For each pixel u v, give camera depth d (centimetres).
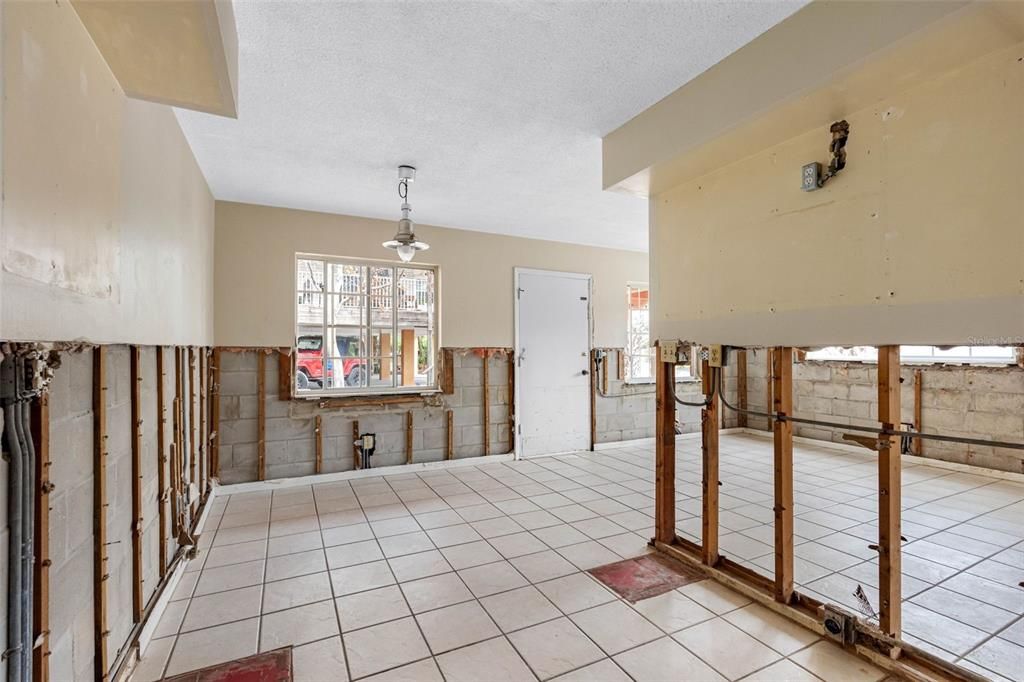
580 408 579
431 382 505
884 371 178
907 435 176
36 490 117
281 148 295
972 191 152
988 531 313
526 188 372
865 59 151
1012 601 229
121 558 179
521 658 188
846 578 250
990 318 147
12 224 99
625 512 357
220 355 405
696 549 274
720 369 251
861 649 185
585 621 213
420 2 168
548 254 561
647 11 173
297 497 393
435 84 222
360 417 460
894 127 172
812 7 168
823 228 196
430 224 488
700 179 257
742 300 232
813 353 602
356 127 267
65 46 123
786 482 218
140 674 178
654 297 290
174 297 251
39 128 110
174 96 172
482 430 520
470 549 289
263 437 418
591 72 213
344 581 250
